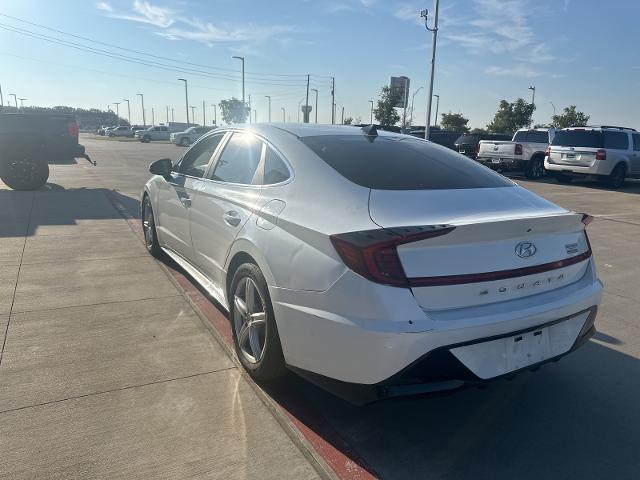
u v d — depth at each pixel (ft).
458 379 8.31
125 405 9.74
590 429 9.77
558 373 11.93
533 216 9.02
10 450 8.35
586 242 10.51
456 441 9.28
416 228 8.07
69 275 17.19
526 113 157.17
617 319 15.34
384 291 7.98
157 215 18.30
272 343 9.89
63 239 22.11
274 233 9.92
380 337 7.90
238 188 12.21
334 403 10.27
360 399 8.48
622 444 9.32
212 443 8.78
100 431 8.93
